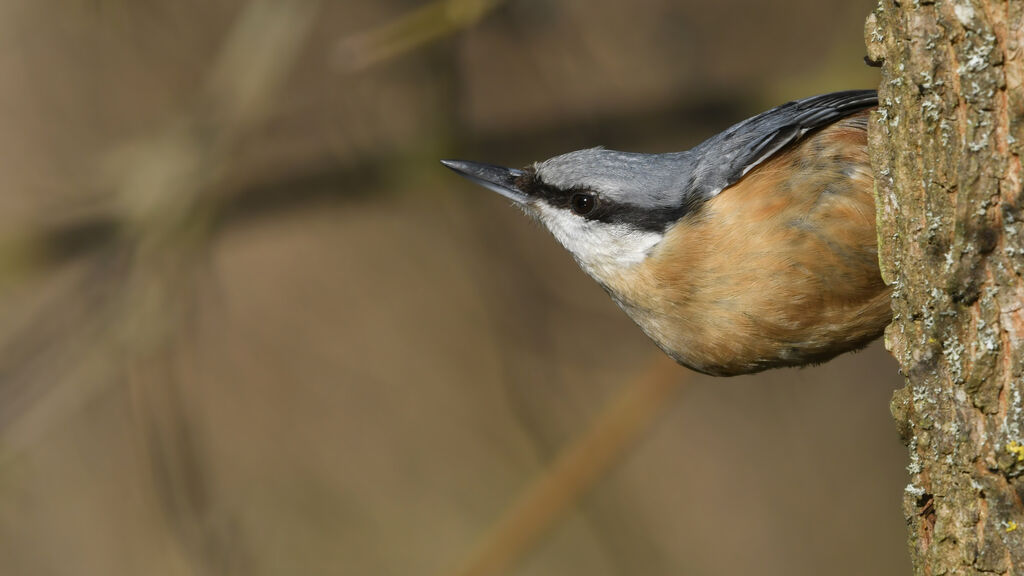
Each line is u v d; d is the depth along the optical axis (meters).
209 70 11.55
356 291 13.07
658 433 13.03
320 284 13.21
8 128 11.76
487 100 11.16
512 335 11.32
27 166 11.65
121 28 11.71
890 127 4.90
